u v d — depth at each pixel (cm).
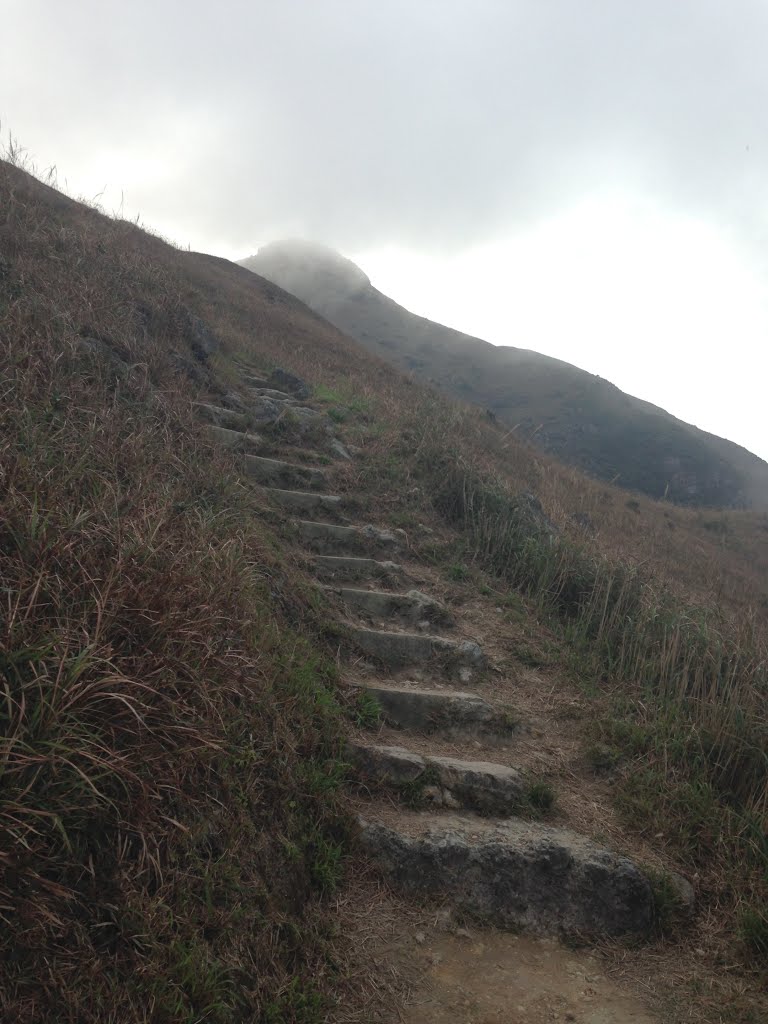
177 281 1198
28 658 217
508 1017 253
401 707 418
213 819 251
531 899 305
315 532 599
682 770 391
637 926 303
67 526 290
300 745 330
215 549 381
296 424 797
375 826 318
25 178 1065
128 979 190
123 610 261
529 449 1650
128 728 231
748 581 1243
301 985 233
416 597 541
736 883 321
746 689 439
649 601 558
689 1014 262
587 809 367
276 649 374
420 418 966
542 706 459
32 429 393
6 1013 165
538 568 629
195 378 788
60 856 198
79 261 775
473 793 355
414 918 291
